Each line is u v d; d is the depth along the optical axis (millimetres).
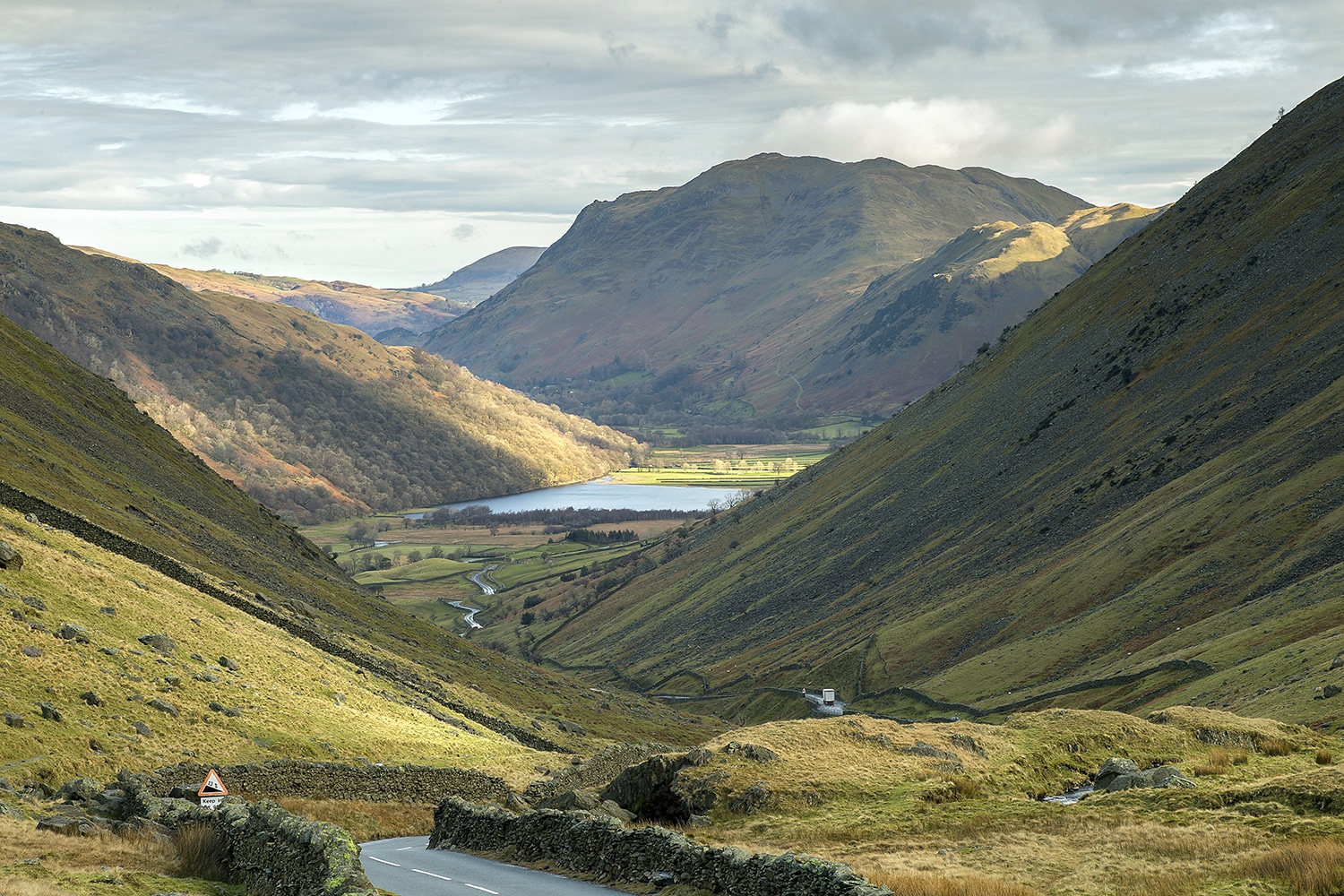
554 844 40375
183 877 33906
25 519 83062
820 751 54625
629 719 145000
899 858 38219
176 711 59562
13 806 40781
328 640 99812
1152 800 43562
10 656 56062
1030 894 31656
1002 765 54906
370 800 59594
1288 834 35875
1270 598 139000
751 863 31953
